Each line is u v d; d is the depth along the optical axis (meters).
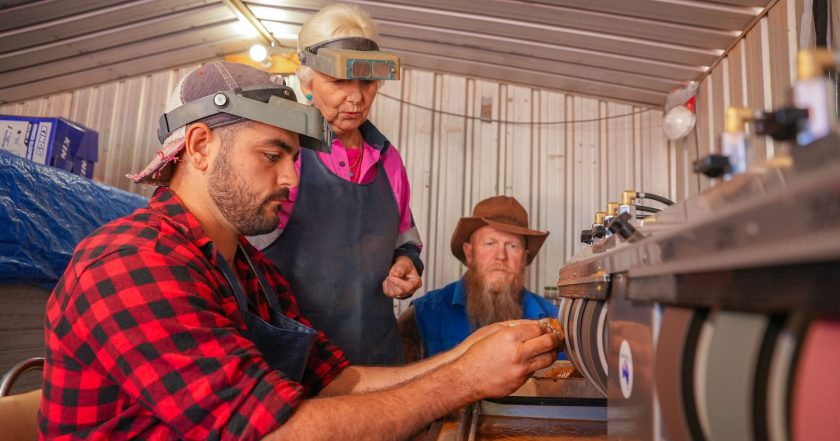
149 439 0.83
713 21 2.86
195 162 1.00
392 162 1.88
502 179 3.91
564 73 3.72
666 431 0.46
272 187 1.01
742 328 0.35
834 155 0.27
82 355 0.82
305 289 1.65
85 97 4.40
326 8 1.68
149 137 4.27
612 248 0.73
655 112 3.88
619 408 0.62
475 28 3.42
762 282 0.31
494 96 3.99
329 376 1.25
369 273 1.70
